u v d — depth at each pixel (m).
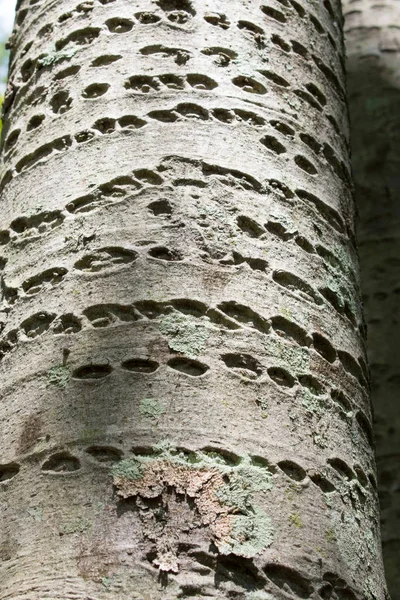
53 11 1.65
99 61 1.50
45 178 1.42
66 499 1.09
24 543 1.08
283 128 1.48
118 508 1.07
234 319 1.23
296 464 1.17
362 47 3.63
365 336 1.50
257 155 1.41
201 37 1.50
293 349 1.26
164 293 1.23
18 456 1.16
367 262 3.18
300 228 1.39
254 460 1.13
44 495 1.11
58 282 1.30
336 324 1.36
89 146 1.40
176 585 1.02
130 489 1.08
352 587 1.14
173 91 1.43
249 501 1.10
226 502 1.09
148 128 1.39
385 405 2.94
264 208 1.36
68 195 1.36
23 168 1.48
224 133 1.40
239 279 1.27
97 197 1.34
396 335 3.05
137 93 1.43
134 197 1.32
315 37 1.69
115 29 1.53
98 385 1.17
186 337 1.19
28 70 1.63
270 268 1.31
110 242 1.29
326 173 1.52
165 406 1.14
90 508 1.07
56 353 1.23
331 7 1.85
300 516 1.13
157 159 1.35
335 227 1.48
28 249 1.36
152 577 1.02
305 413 1.22
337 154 1.58
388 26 3.68
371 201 3.28
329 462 1.21
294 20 1.66
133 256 1.27
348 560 1.16
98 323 1.23
